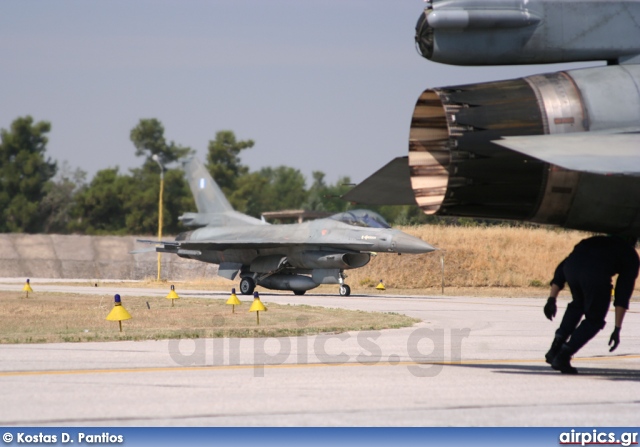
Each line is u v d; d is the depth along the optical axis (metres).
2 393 33.97
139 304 96.19
